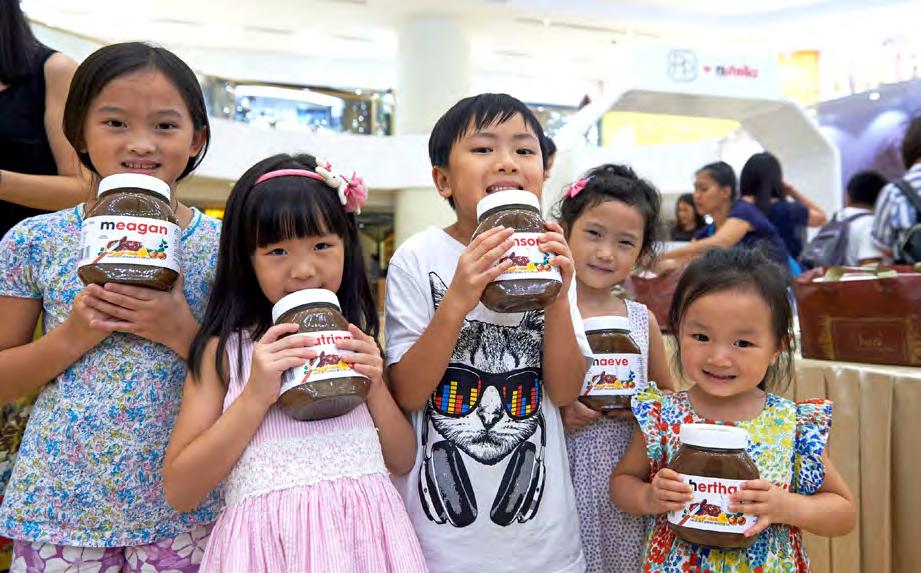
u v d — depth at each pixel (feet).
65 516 3.42
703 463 3.41
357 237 3.84
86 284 3.25
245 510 3.18
